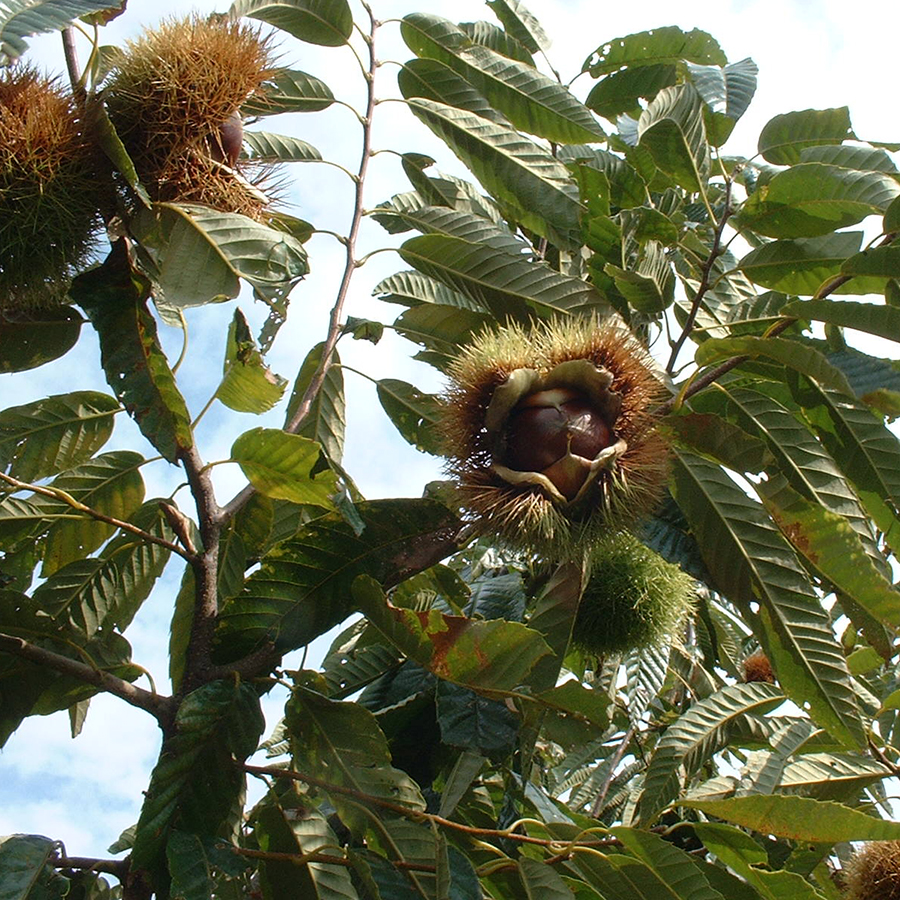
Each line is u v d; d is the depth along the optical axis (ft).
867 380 2.74
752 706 3.07
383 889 2.53
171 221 2.61
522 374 2.65
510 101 3.05
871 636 2.74
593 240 2.97
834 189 2.84
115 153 2.55
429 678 2.91
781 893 2.57
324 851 2.56
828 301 2.69
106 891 2.60
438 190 3.04
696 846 3.04
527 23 3.46
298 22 2.95
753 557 2.74
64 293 2.67
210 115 2.64
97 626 2.87
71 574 2.86
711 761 3.33
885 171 2.93
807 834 2.51
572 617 2.68
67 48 2.65
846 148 2.97
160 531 2.90
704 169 3.00
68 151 2.57
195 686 2.62
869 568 2.69
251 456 2.60
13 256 2.58
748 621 2.73
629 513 2.65
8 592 2.63
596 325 2.74
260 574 2.67
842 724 2.68
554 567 2.88
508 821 2.75
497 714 2.67
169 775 2.52
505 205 3.00
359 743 2.61
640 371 2.70
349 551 2.69
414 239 2.85
